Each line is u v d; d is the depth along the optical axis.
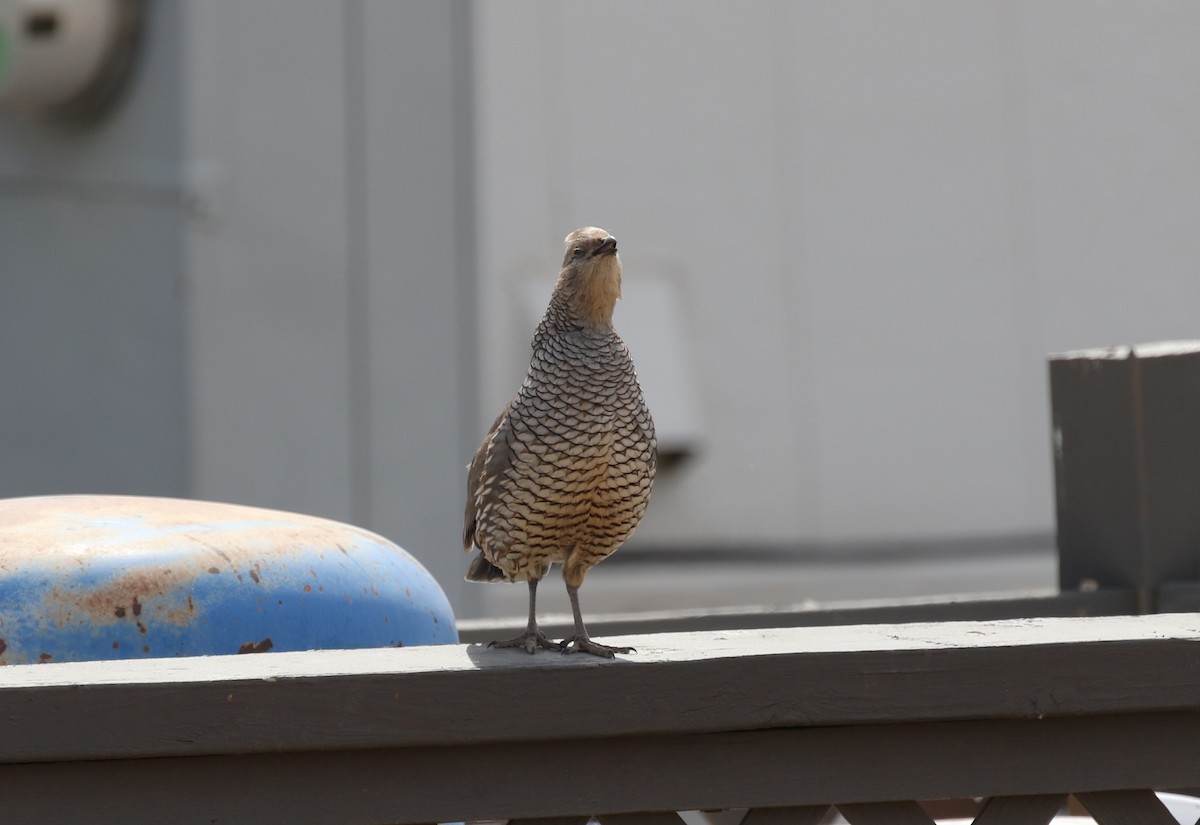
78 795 3.93
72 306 14.24
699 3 15.97
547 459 4.98
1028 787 4.26
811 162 16.23
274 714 3.95
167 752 3.90
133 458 13.98
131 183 13.87
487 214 14.88
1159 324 16.80
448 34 14.49
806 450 16.17
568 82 15.41
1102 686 4.21
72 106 13.74
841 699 4.15
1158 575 7.20
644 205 15.78
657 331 15.62
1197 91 16.86
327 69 14.00
